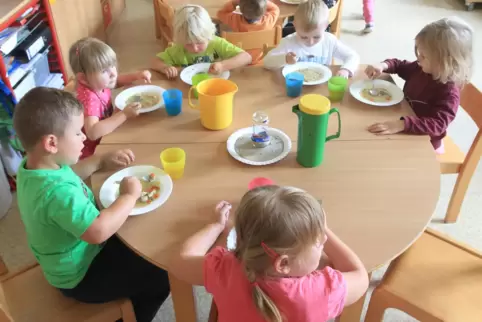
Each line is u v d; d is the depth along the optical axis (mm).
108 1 4215
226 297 1046
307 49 2322
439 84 1885
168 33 3514
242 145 1549
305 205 931
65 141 1245
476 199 2465
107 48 1868
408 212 1277
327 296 1006
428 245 1578
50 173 1237
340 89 1782
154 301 1633
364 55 3928
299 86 1817
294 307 982
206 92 1647
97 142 1896
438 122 1695
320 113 1326
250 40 2387
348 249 1144
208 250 1187
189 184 1397
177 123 1696
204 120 1641
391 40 4188
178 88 1937
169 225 1259
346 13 4734
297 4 3070
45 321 1364
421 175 1411
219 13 2854
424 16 4652
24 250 2215
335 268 1139
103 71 1851
